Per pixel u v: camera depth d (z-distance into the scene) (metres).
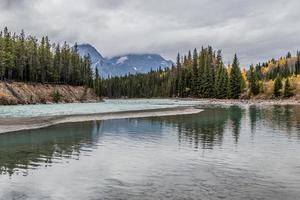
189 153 26.14
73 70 144.38
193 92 147.00
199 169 21.17
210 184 17.89
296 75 165.00
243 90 139.12
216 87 135.12
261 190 16.81
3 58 109.94
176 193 16.42
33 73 122.38
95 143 30.98
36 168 21.55
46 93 119.75
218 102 119.00
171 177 19.34
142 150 27.48
